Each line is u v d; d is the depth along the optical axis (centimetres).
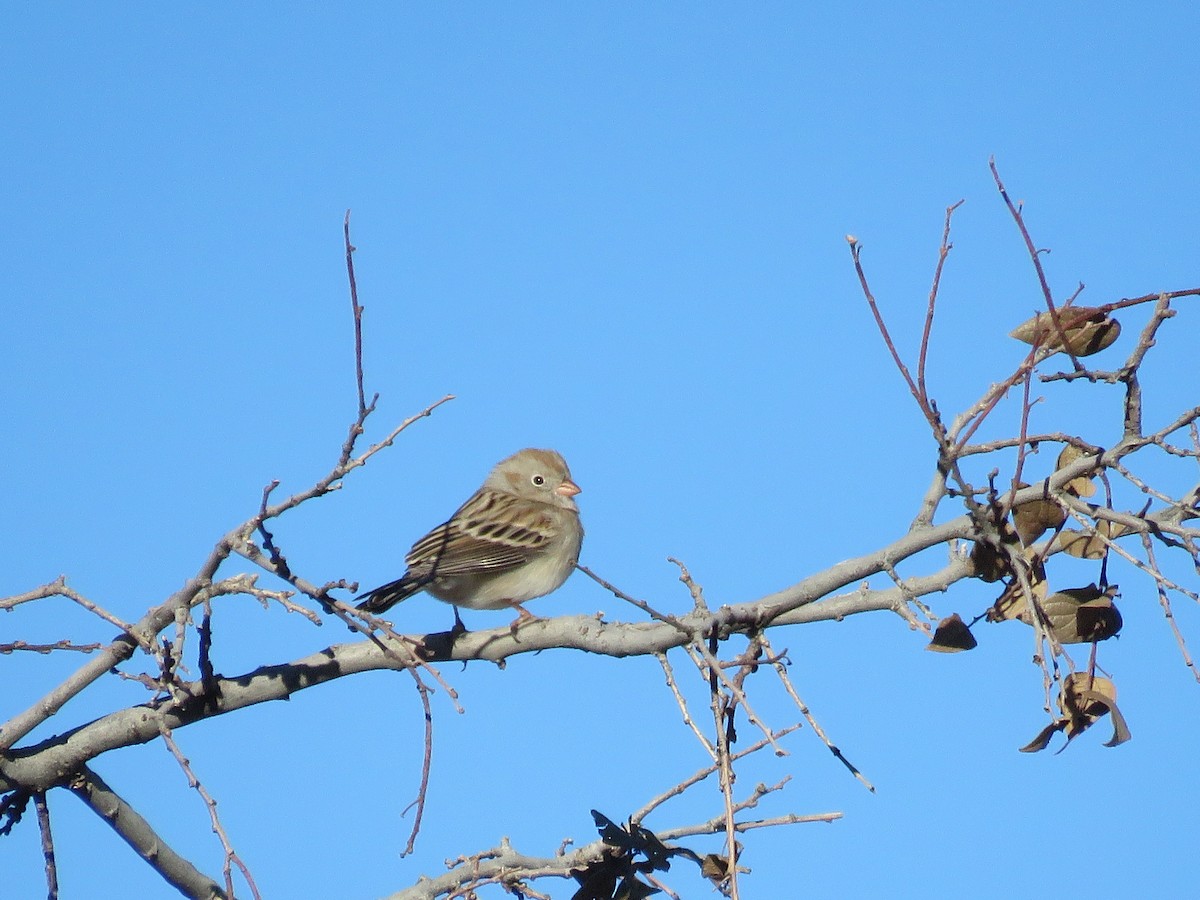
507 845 1202
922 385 1007
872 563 1130
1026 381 1016
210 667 1086
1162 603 929
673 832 1130
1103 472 1059
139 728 1112
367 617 966
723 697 990
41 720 1101
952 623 1074
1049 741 985
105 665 1100
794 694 995
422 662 949
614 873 1134
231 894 885
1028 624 1062
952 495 1077
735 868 906
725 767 938
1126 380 1094
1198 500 1075
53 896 1092
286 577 1011
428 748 918
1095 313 1110
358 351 934
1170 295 1099
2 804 1121
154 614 1076
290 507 987
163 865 1178
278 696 1129
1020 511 1088
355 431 954
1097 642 1038
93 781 1136
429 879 1174
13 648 1045
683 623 1077
